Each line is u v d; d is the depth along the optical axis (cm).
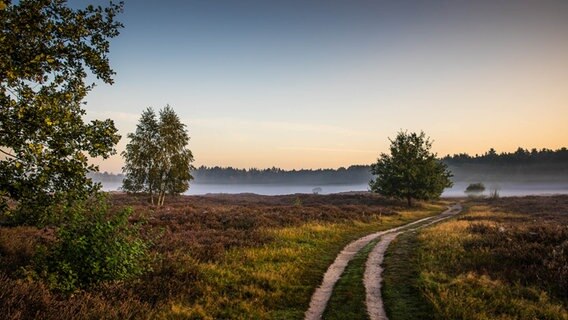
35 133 878
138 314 917
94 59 999
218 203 5419
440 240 1995
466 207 5747
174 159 4572
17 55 870
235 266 1458
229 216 2844
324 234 2406
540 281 1190
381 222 3475
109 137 1002
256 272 1397
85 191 1002
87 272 997
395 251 1875
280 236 2155
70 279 945
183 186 4666
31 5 878
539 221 3016
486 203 6050
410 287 1238
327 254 1869
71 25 955
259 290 1202
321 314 1049
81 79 1043
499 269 1368
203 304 1070
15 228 1658
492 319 918
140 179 4572
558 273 1204
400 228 3131
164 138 4619
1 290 810
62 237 1005
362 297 1165
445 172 5459
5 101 827
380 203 5628
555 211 3894
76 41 991
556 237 1659
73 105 999
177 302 1048
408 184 5106
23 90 870
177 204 4591
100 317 835
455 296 1080
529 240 1725
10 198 901
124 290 1017
